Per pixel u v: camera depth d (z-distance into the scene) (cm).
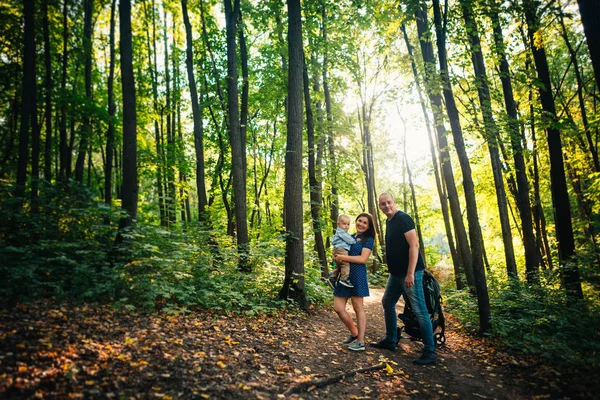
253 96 1564
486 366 409
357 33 1450
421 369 399
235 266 760
